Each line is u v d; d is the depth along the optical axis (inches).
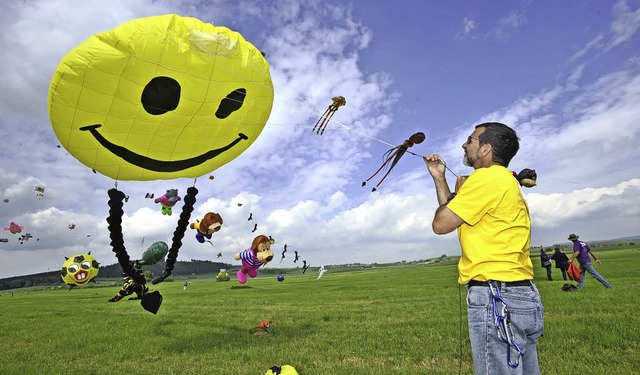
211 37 193.5
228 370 211.0
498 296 88.4
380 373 186.7
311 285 1164.5
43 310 694.5
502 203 92.7
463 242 98.3
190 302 705.0
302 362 218.1
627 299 349.1
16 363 257.4
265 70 223.5
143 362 245.3
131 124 202.7
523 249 92.3
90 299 1019.9
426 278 1035.3
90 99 186.5
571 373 165.2
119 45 178.1
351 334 293.1
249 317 438.9
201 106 210.7
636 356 183.6
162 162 228.4
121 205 230.7
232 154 253.8
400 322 331.3
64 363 253.6
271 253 290.0
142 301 255.3
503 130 101.0
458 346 232.2
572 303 352.2
